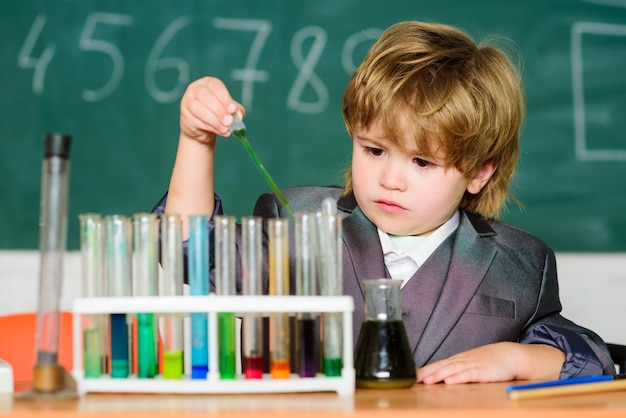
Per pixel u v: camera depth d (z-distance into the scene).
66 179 0.95
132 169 2.72
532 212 2.73
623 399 0.94
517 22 2.75
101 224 0.99
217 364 0.96
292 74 2.75
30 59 2.73
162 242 1.01
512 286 1.41
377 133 1.26
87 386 0.96
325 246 1.00
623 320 2.72
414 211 1.30
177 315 0.98
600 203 2.74
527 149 2.73
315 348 1.00
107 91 2.73
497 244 1.45
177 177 1.25
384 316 1.04
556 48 2.75
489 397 0.96
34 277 2.70
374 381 1.02
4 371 1.01
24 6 2.73
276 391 0.97
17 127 2.72
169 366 0.98
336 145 2.74
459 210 1.48
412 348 1.34
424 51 1.32
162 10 2.74
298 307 0.97
